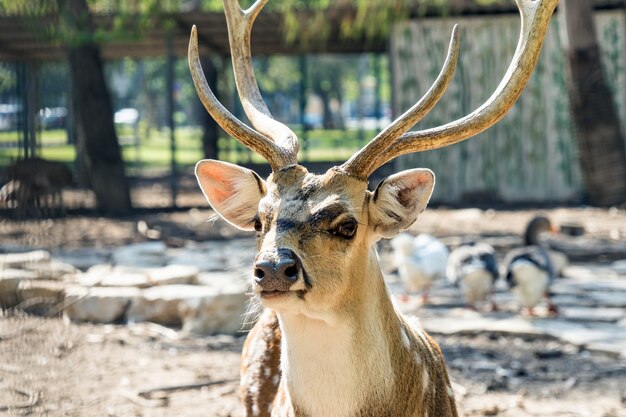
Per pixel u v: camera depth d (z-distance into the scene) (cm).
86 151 1730
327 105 5481
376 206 393
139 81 5278
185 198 2052
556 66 1867
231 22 461
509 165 1886
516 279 941
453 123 402
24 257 912
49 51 1423
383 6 1734
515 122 1883
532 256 950
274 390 459
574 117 1736
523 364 801
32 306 875
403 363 404
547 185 1883
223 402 695
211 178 417
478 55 1877
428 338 459
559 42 1862
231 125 400
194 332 890
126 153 3816
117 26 1633
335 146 3606
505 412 679
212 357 815
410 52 1891
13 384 691
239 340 875
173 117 1825
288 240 363
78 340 839
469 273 960
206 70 2442
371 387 386
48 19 932
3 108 845
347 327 379
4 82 847
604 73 1722
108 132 1728
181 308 912
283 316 382
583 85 1705
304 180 385
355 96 6650
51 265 919
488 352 837
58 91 1953
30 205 900
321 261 366
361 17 1708
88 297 921
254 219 393
